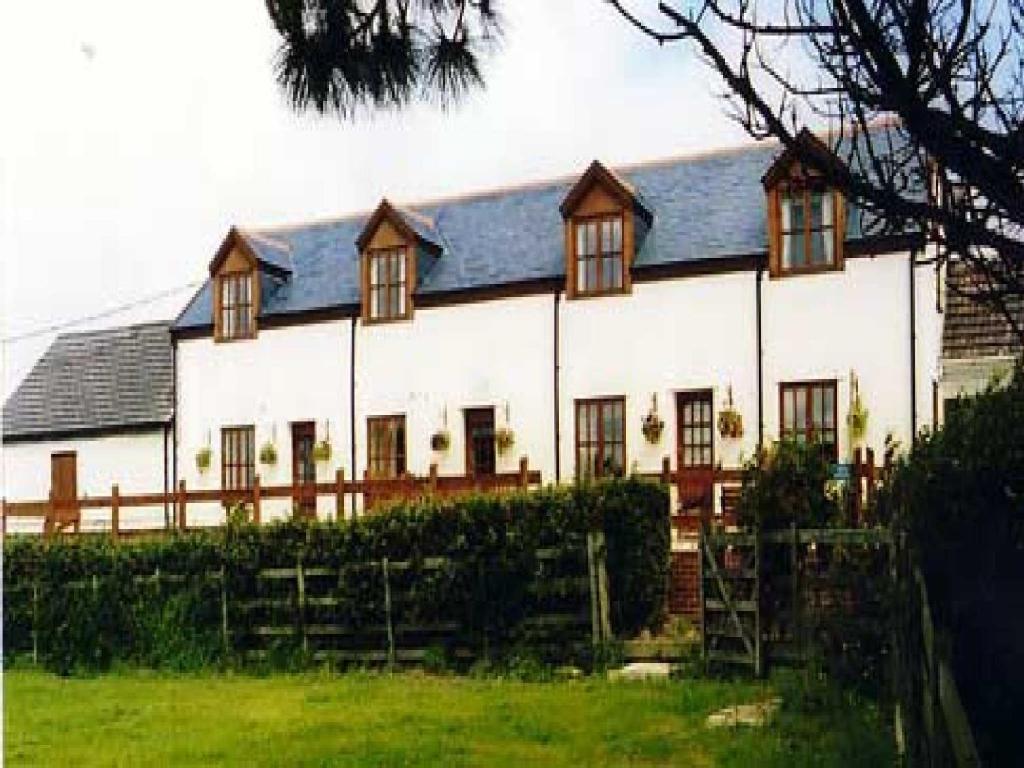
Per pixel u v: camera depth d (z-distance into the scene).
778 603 13.62
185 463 29.12
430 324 26.33
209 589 18.61
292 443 27.83
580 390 24.55
